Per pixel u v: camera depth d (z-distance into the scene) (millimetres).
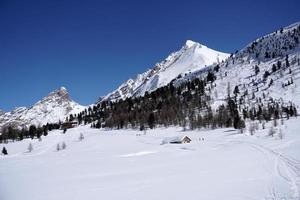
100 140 179375
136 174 55219
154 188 41500
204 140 148000
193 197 35406
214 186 39875
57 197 41094
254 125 160750
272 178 41781
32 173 66250
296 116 182875
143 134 194625
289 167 49531
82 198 39312
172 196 36625
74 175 59719
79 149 154750
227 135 154875
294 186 36062
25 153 173875
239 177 44625
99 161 83500
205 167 58312
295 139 102625
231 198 33500
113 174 57438
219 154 82562
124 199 37031
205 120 195750
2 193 45438
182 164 65688
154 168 62219
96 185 46875
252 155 71875
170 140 145250
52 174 63188
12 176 63156
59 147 174125
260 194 33938
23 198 42125
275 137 117875
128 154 104312
